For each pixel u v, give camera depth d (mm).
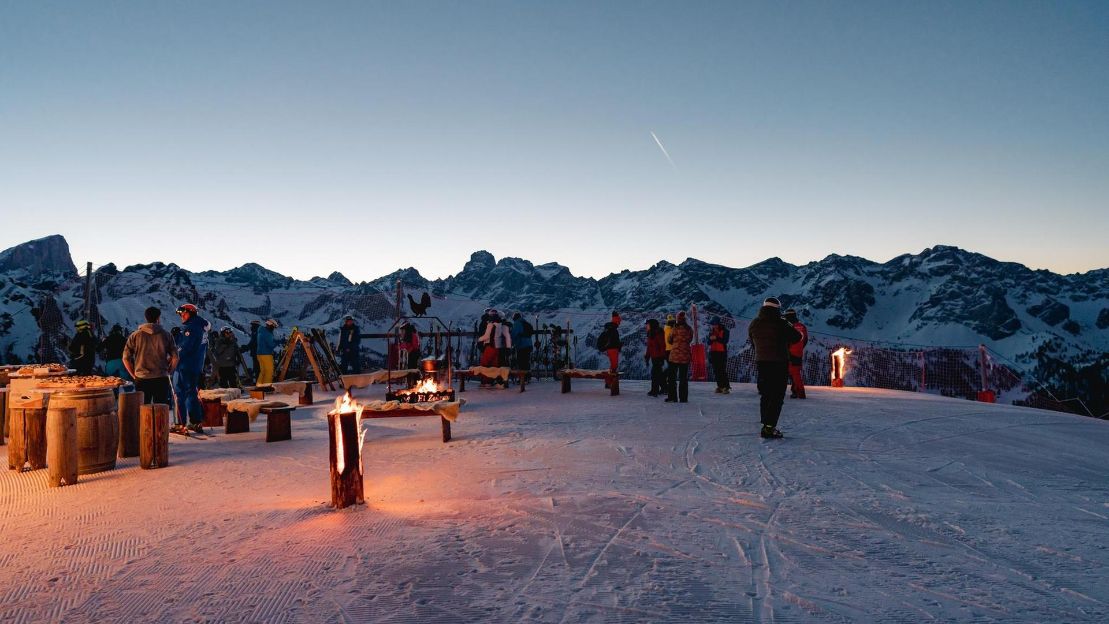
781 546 4645
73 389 7230
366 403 9719
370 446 9133
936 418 11891
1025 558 4469
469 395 16547
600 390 17734
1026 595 3811
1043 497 6348
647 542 4684
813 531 5016
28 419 7547
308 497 6207
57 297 25141
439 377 18531
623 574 4070
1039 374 142625
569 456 8102
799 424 10945
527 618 3443
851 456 8219
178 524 5312
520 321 19594
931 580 4039
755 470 7340
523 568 4168
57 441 6789
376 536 4812
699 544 4660
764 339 9508
